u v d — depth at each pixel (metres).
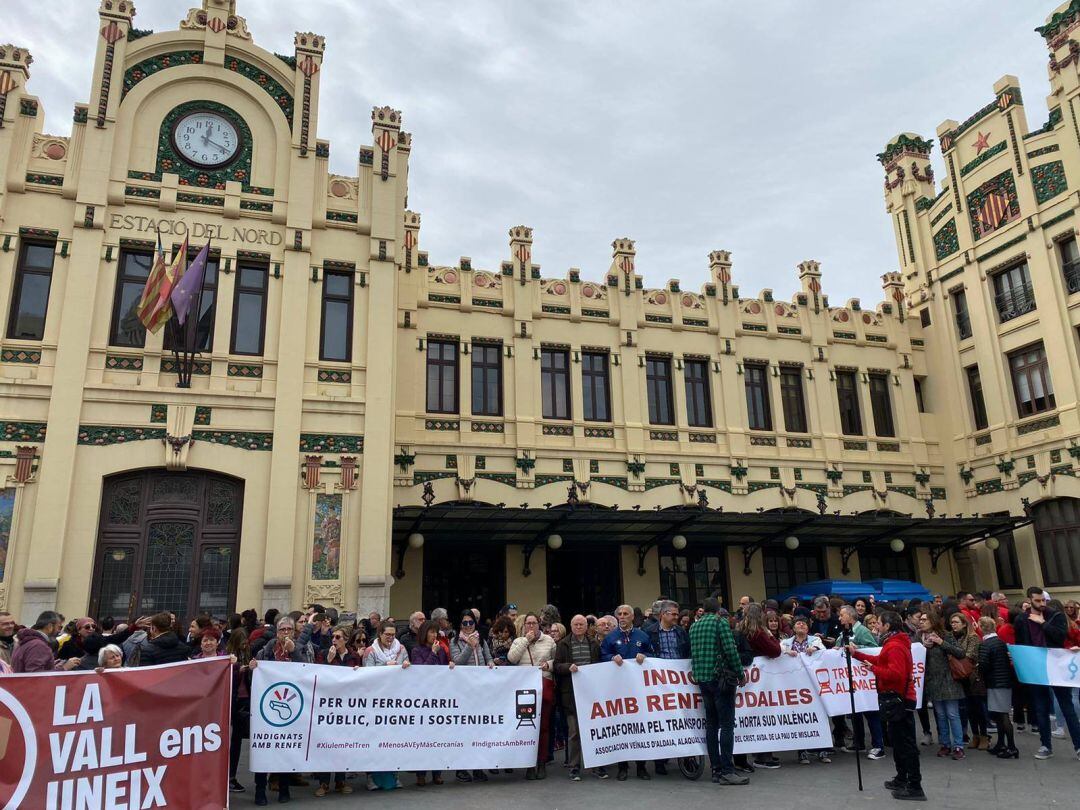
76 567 15.73
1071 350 22.78
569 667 10.09
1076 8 22.86
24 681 7.06
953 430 26.39
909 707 9.01
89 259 17.19
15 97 17.56
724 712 9.84
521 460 21.92
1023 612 11.85
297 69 19.64
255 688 8.93
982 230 25.88
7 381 16.20
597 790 9.49
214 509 17.05
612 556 23.05
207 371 17.50
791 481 24.39
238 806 8.86
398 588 20.61
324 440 17.73
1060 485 22.70
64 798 7.00
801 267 26.83
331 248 18.98
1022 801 8.69
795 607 14.52
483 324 22.75
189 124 18.72
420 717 9.49
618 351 23.81
